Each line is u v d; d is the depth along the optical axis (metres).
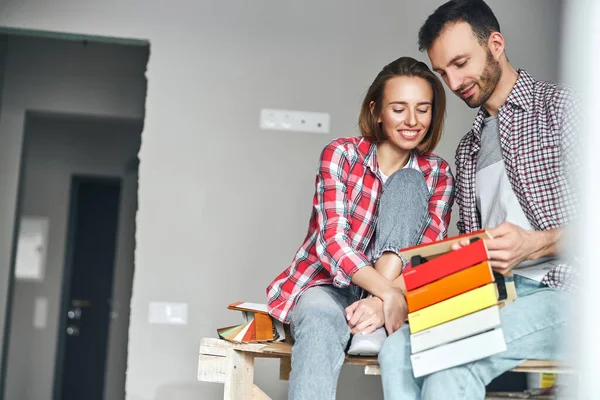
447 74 1.77
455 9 1.74
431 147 1.85
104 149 5.63
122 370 5.14
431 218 1.83
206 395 2.93
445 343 1.45
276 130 3.07
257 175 3.04
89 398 6.05
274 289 1.81
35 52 4.50
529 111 1.74
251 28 3.12
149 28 3.09
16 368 5.44
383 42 3.14
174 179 3.02
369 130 1.83
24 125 4.45
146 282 2.96
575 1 0.95
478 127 1.85
